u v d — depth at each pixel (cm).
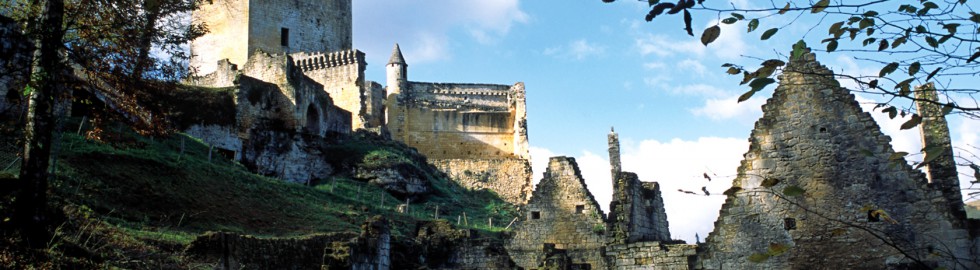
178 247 2155
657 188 2314
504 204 6769
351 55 7550
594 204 2422
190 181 3331
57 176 2566
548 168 2495
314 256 2484
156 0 1811
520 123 9019
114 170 2959
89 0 1862
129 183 2892
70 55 1833
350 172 5672
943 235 1627
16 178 1905
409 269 2206
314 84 6062
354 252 1922
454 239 2323
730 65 980
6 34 2058
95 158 2980
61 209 2017
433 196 5997
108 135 2136
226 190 3500
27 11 1870
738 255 1767
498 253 2277
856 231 1684
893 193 1684
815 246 1709
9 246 1505
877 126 1731
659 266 1884
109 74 1973
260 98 5438
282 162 5369
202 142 4438
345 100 7450
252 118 5306
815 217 1723
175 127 4519
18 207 1573
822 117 1770
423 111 9131
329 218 3741
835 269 1681
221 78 6494
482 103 9369
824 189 1731
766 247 1747
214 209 3122
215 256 2091
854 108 1750
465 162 7500
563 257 2148
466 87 9400
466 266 2266
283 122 5581
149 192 2909
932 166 1795
